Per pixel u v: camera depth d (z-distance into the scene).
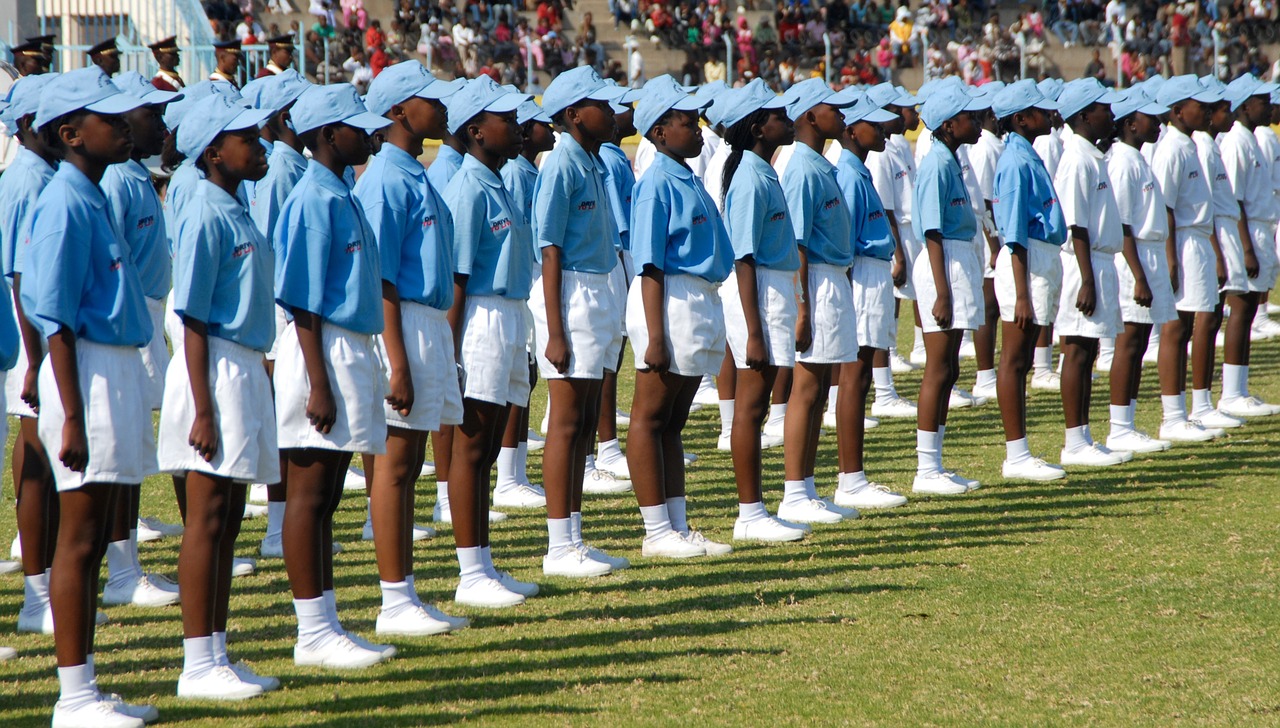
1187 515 14.92
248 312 9.42
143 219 13.24
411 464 11.10
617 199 18.12
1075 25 61.47
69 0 33.97
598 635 10.95
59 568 8.87
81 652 8.91
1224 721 8.84
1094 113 17.33
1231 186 20.55
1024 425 17.30
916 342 27.03
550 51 57.84
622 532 14.80
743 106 13.88
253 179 9.51
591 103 12.73
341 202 10.10
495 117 11.95
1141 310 18.45
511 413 16.16
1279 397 22.38
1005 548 13.70
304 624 10.29
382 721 8.96
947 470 17.16
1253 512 14.94
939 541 14.07
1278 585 12.08
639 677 9.87
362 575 13.11
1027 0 64.50
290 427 10.06
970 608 11.58
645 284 13.05
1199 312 19.88
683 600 11.97
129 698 9.48
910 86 60.41
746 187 13.70
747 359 13.73
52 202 8.75
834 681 9.73
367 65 54.97
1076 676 9.79
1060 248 17.41
